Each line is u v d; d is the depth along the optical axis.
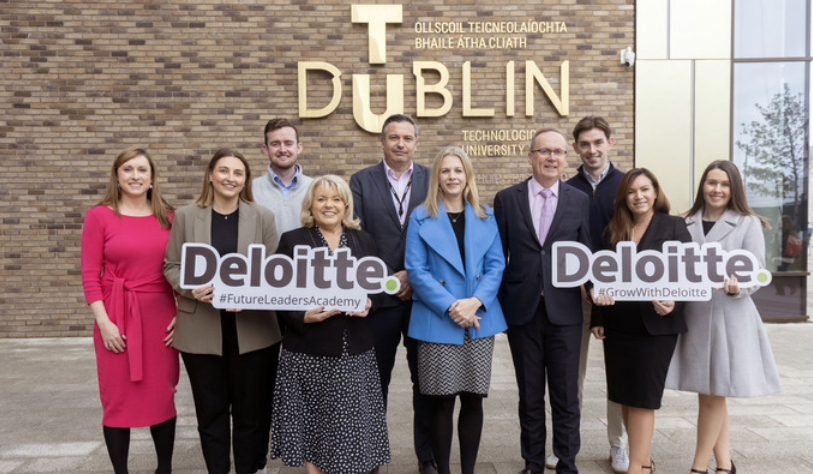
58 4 7.91
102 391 3.14
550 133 3.49
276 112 8.12
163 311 3.20
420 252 3.32
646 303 3.21
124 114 8.02
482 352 3.27
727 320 3.24
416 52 8.18
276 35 8.08
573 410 3.40
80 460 3.96
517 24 8.22
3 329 8.06
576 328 3.43
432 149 8.24
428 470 3.66
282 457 3.03
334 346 3.05
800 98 8.92
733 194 3.28
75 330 8.10
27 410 5.06
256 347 3.19
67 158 8.01
